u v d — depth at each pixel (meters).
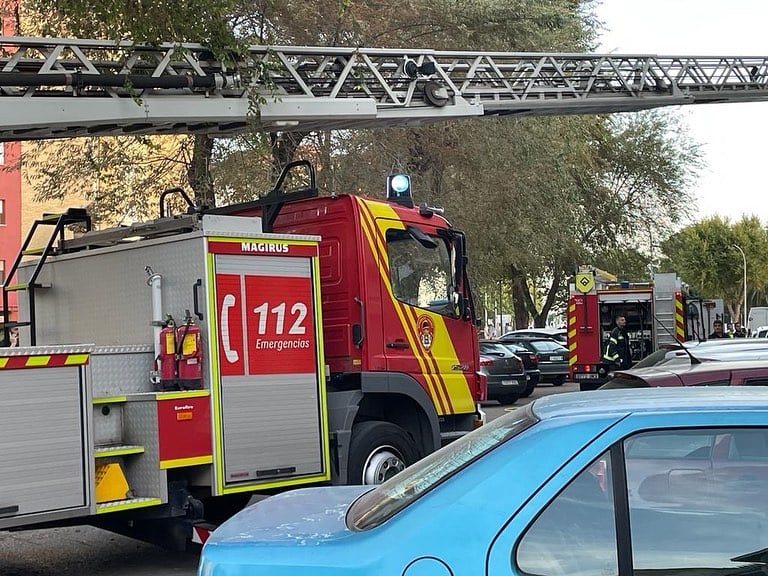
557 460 2.81
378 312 7.93
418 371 8.20
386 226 8.13
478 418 8.84
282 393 7.00
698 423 2.82
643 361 8.61
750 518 2.76
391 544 2.79
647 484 2.79
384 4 19.92
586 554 2.72
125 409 6.42
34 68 9.30
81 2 9.34
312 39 18.73
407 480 3.26
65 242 8.27
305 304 7.23
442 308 8.54
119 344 7.45
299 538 3.01
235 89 10.35
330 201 8.02
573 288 21.66
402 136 20.47
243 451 6.71
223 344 6.68
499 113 14.78
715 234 73.06
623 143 36.31
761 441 2.81
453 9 20.33
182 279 6.85
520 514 2.75
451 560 2.73
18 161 21.69
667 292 21.34
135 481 6.35
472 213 22.61
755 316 54.53
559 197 25.83
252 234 6.95
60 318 8.16
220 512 7.23
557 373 27.03
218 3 9.57
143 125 10.18
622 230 36.25
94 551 7.92
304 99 10.91
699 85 16.69
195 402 6.49
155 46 9.70
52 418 5.79
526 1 21.61
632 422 2.84
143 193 19.86
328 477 7.23
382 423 7.93
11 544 8.23
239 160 18.84
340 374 7.86
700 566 2.71
